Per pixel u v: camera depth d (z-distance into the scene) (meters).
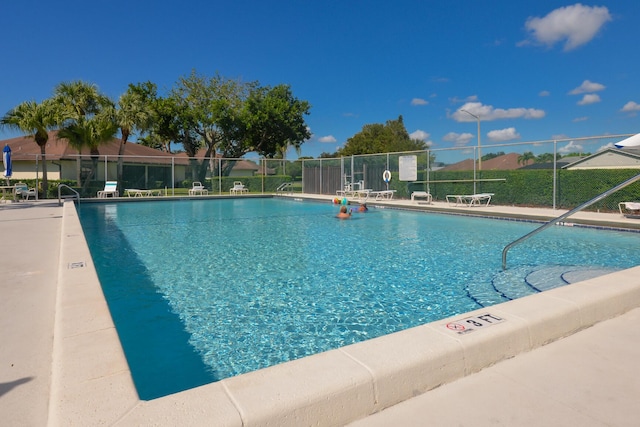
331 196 20.36
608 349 2.41
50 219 9.91
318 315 4.22
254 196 21.70
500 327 2.33
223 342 3.60
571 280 5.34
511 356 2.31
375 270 6.04
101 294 3.16
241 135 30.84
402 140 61.22
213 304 4.59
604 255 6.79
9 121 17.77
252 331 3.83
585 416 1.76
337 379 1.76
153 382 2.94
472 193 14.35
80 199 17.55
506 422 1.72
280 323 4.02
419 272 5.89
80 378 1.81
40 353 2.57
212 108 29.14
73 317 2.63
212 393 1.67
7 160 14.33
